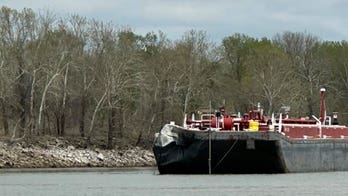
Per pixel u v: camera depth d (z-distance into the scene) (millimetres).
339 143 176250
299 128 171500
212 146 152500
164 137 156875
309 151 165000
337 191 125625
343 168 177125
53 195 121312
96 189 131500
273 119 165875
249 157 153250
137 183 142000
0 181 155125
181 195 119938
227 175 154500
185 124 162875
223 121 158500
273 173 157000
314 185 135000
